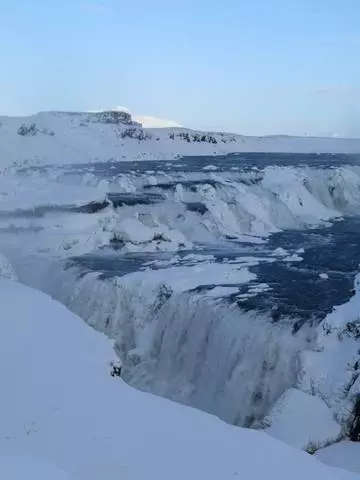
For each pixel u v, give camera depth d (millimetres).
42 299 16672
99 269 25844
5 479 6457
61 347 12555
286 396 14508
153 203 37188
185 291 21328
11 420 9148
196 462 7805
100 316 23078
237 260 28406
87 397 10047
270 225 39625
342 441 13234
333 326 16156
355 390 13945
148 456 7957
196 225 36281
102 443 8328
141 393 10383
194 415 9430
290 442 12930
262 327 17688
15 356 11930
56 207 30703
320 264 27219
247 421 16406
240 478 7395
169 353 20234
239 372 17219
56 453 8023
